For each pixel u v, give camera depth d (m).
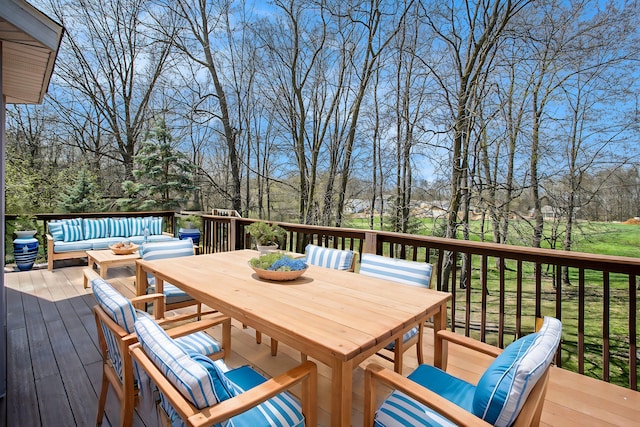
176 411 1.09
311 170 10.73
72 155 11.42
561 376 2.21
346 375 1.24
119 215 6.57
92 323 3.17
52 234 5.27
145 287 2.65
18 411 1.89
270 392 1.16
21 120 10.65
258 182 11.69
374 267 2.37
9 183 7.78
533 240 6.95
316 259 2.77
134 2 10.52
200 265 2.51
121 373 1.53
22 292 4.11
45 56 2.80
